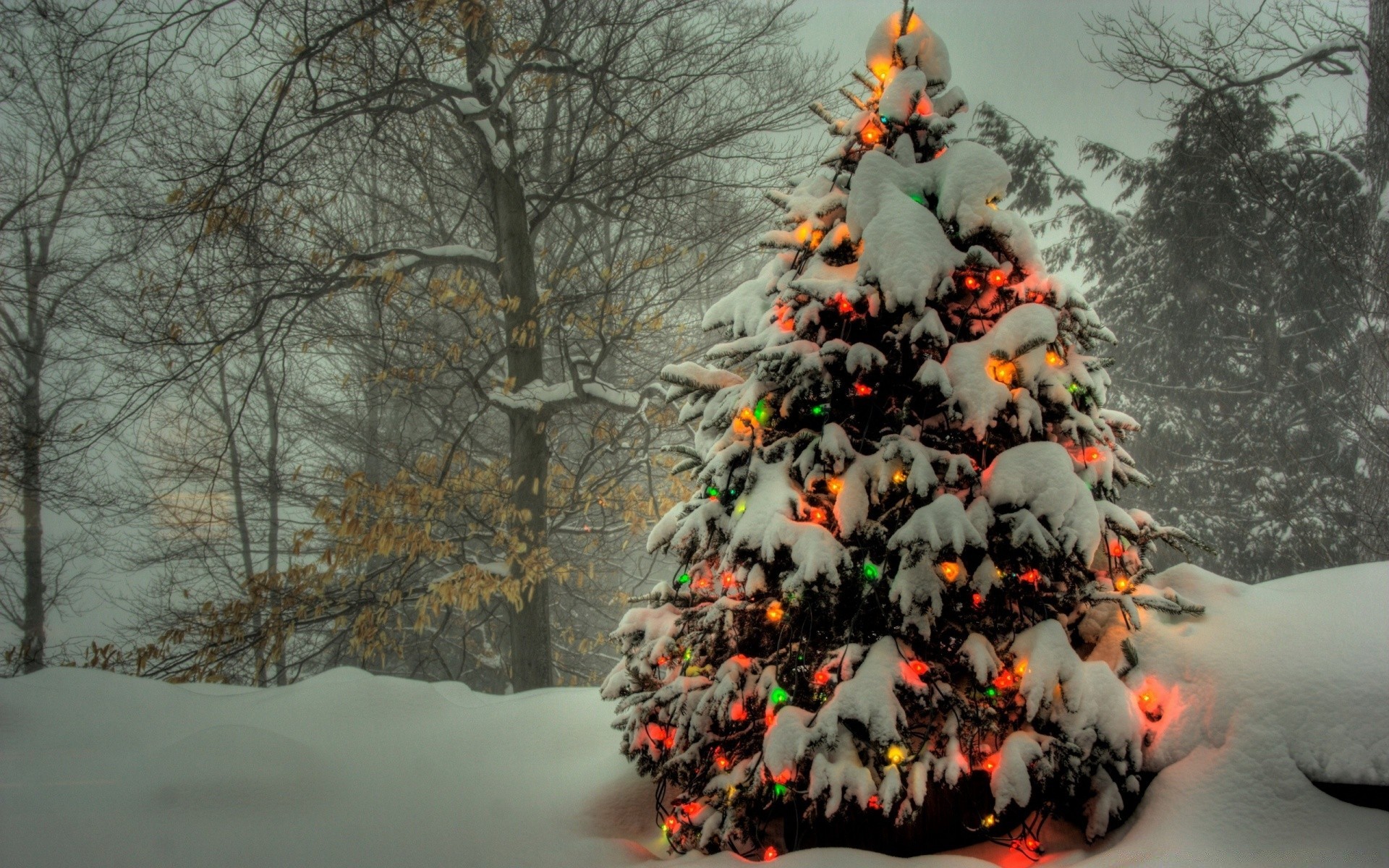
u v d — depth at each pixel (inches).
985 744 114.4
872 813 117.2
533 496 397.7
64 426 526.3
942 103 142.9
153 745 153.3
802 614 122.8
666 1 409.1
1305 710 103.0
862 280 120.9
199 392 470.9
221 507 622.2
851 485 118.6
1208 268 630.5
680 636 135.6
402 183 485.1
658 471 483.5
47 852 109.7
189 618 383.6
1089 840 108.5
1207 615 124.7
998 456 119.7
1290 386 572.7
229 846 116.2
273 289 363.3
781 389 129.1
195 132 402.3
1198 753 107.0
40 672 190.4
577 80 429.7
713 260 428.8
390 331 455.5
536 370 406.3
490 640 555.2
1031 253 123.8
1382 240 426.0
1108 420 138.7
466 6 352.2
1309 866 86.6
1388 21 430.9
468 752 163.0
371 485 351.3
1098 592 122.5
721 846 123.4
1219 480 619.2
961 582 113.6
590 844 126.3
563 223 520.4
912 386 124.3
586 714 183.2
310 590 379.9
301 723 169.2
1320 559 528.7
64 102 498.3
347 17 353.7
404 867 114.8
